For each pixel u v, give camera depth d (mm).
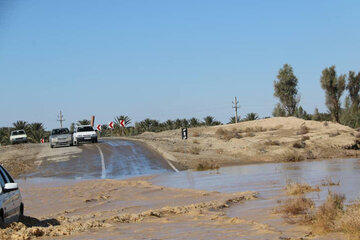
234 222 10344
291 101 69688
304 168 27172
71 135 46531
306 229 9359
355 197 13438
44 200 17000
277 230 9258
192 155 36719
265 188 18047
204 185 20391
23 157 38594
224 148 44594
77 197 17344
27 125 90938
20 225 9312
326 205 10758
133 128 93875
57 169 31609
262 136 54375
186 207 13039
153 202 15320
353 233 8383
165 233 9156
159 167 30938
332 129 54438
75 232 9430
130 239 8508
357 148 42812
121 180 24062
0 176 9789
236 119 91562
